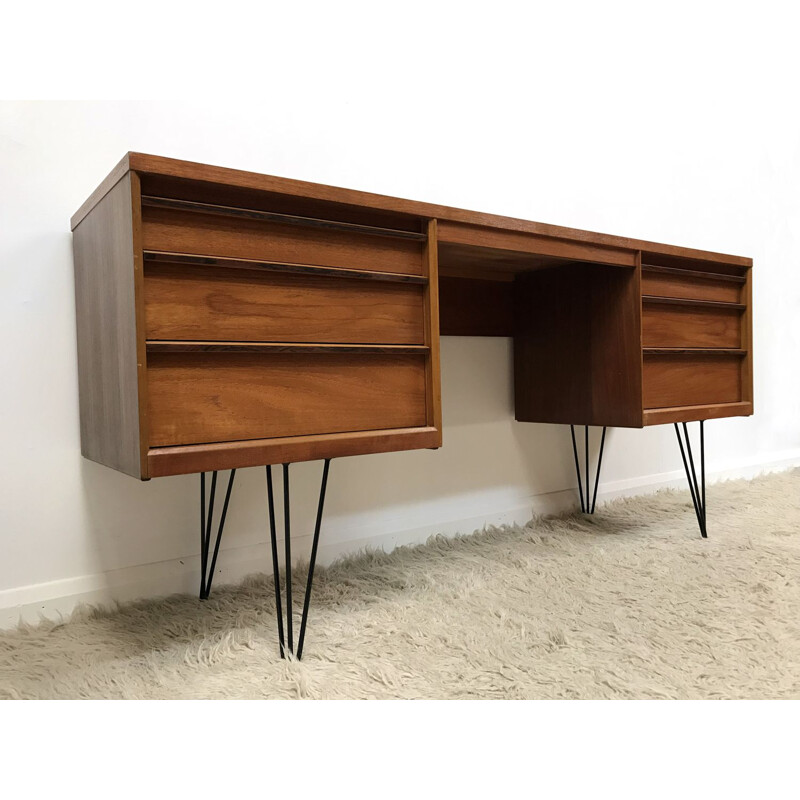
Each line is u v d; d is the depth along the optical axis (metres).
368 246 1.06
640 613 1.18
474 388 1.77
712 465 2.46
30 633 1.12
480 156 1.79
